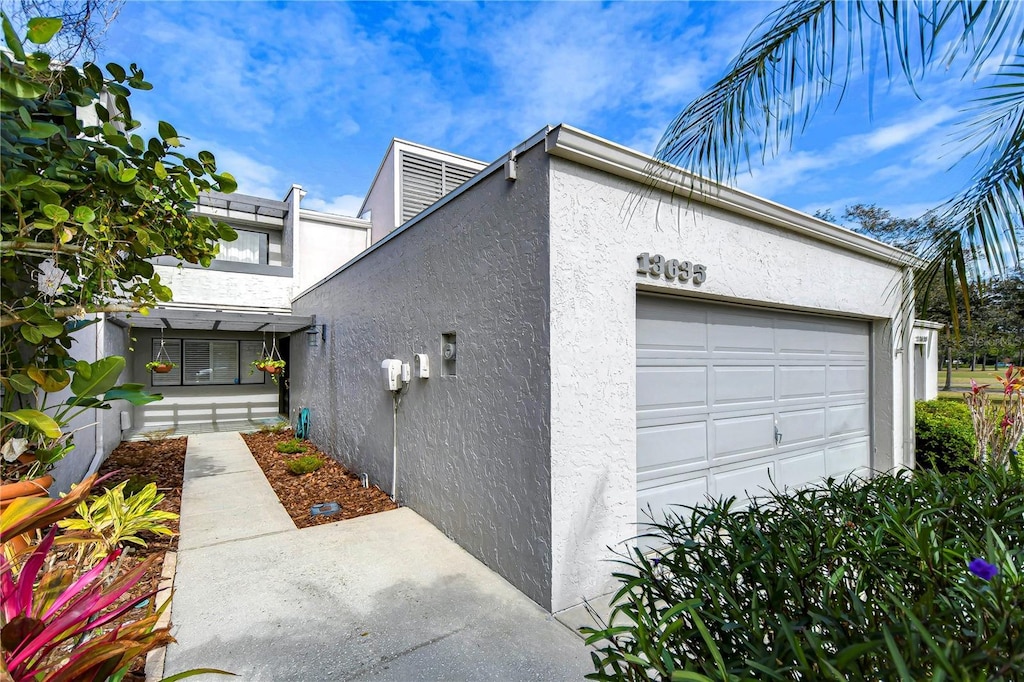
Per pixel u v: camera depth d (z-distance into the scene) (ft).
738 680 3.92
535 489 11.48
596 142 11.43
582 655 9.42
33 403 12.20
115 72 10.64
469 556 14.01
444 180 39.32
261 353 44.93
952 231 8.89
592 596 11.61
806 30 7.53
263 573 12.90
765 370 17.49
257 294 41.50
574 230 11.51
